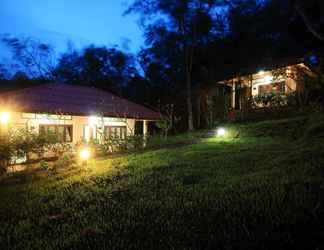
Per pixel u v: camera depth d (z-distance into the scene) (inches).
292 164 280.8
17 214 223.0
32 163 429.1
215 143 556.4
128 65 1491.1
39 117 533.3
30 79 1272.1
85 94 730.2
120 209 205.2
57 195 264.7
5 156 378.0
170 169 329.1
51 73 1487.5
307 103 676.7
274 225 149.1
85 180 312.7
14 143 395.2
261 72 829.8
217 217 170.6
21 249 160.4
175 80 1233.4
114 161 429.4
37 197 266.7
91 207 216.1
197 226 160.6
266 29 837.2
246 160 337.1
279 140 502.9
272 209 169.2
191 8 1025.5
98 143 557.9
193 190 233.0
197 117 1066.7
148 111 768.9
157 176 298.8
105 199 234.1
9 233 185.8
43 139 442.6
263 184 221.3
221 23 1068.5
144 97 1312.7
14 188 317.7
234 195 204.8
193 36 1058.7
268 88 866.1
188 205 195.5
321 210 157.5
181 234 152.3
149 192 240.1
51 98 605.3
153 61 1299.2
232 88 938.7
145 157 442.6
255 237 139.3
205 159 374.0
